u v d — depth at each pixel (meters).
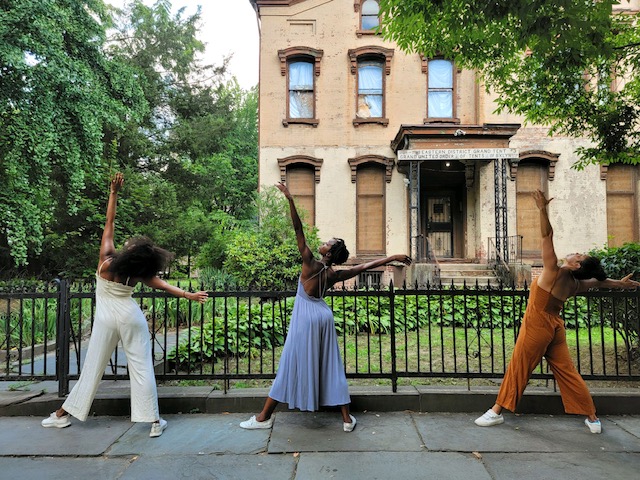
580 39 4.61
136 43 26.44
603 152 7.19
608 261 5.97
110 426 3.96
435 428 3.86
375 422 4.01
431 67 15.61
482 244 14.61
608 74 7.33
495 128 13.33
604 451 3.41
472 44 6.48
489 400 4.25
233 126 27.80
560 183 14.89
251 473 3.10
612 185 15.01
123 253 3.74
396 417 4.13
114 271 3.74
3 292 4.60
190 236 20.83
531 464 3.21
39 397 4.38
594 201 14.80
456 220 16.05
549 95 7.02
